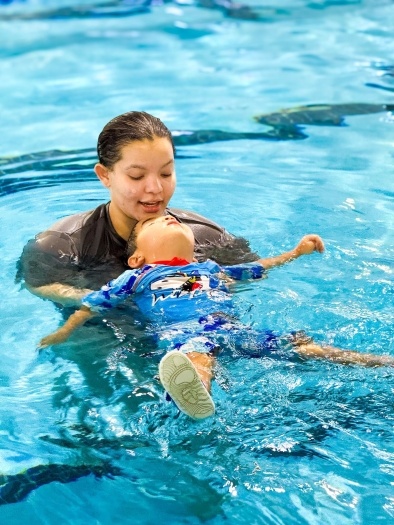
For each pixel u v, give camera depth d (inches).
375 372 127.7
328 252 165.9
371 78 293.7
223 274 151.7
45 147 239.6
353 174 210.8
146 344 135.9
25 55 342.3
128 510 107.2
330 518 103.8
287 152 228.5
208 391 120.2
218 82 297.0
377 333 138.3
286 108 266.7
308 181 206.5
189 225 165.2
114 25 383.2
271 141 238.1
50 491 110.7
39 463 115.1
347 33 350.0
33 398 127.7
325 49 330.6
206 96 281.7
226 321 135.6
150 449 116.2
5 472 113.7
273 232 176.1
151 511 106.7
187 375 114.0
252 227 178.9
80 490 110.6
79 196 199.6
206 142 238.5
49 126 259.0
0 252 169.8
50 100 285.6
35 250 157.4
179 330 133.1
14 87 302.0
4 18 403.5
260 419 119.5
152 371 130.8
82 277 153.4
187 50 339.6
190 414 116.6
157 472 112.4
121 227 157.6
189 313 137.6
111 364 133.0
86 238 157.8
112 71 315.9
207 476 111.0
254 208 189.2
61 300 149.5
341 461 112.2
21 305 151.9
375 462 112.0
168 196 152.0
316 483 108.8
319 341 135.3
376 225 179.3
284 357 130.3
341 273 157.8
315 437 116.3
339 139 237.9
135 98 282.7
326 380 126.3
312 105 268.7
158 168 148.6
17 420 123.3
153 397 125.3
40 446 118.0
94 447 117.4
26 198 199.0
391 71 300.5
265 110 265.4
